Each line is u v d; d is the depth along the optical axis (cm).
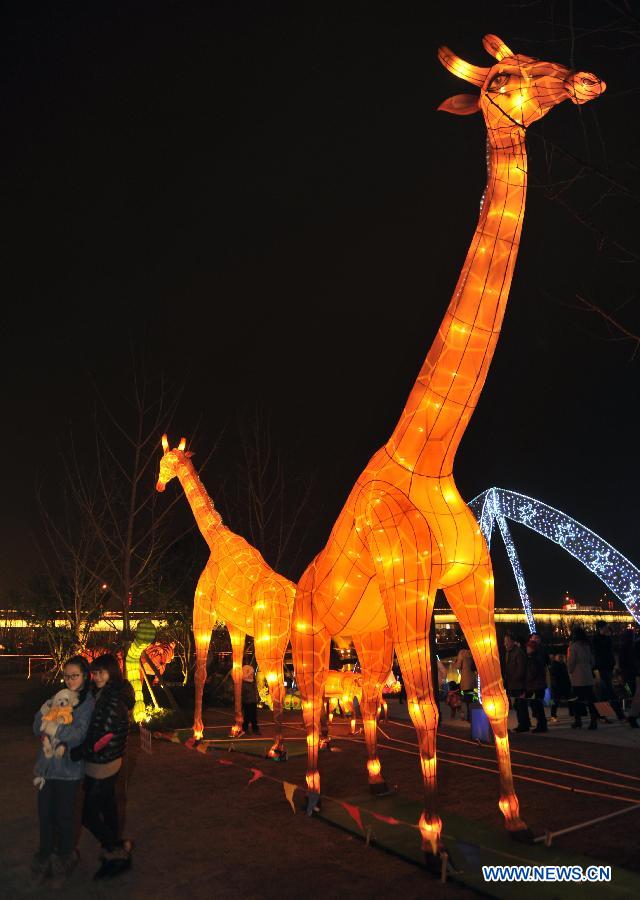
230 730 1131
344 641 1127
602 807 597
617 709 1175
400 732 1088
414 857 481
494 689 511
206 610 1044
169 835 560
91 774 478
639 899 398
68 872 473
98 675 502
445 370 521
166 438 1161
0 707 1520
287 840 540
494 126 505
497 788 671
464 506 530
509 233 510
